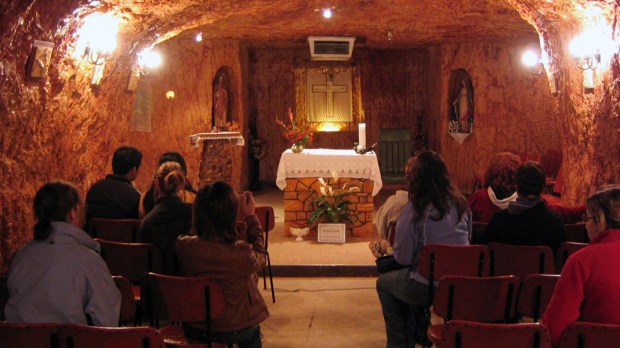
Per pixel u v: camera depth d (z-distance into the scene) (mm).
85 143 5926
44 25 4430
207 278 3252
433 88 13055
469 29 10539
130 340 2643
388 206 4344
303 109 13609
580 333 2502
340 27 10539
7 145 4340
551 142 11398
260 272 6836
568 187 6828
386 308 4102
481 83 11891
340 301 5988
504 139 11789
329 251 7438
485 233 4109
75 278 2777
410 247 3855
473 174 12055
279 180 7992
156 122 10883
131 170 5125
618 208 2596
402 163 13180
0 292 3314
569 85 6562
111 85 6348
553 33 6672
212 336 3367
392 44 12586
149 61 7418
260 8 7594
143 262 4184
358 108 13664
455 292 3469
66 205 2848
